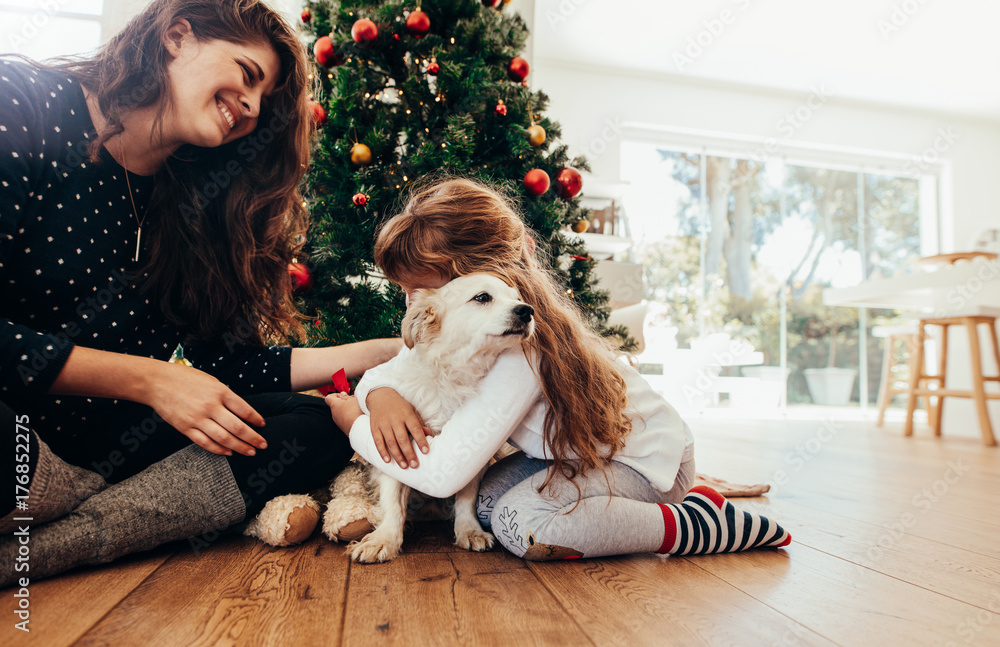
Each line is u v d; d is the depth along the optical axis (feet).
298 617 2.78
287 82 4.31
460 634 2.63
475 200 4.60
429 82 6.73
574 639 2.61
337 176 6.25
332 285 6.33
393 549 3.80
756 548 4.19
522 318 3.75
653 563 3.79
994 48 17.04
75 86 3.69
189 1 3.69
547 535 3.63
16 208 3.24
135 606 2.86
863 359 21.31
